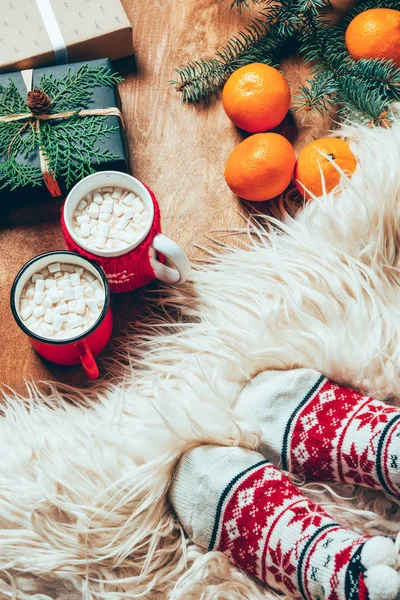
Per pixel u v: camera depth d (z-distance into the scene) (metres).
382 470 0.85
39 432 0.89
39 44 0.92
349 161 0.91
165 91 0.97
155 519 0.87
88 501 0.87
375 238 0.91
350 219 0.91
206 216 0.96
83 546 0.86
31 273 0.85
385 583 0.77
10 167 0.89
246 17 0.98
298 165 0.91
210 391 0.89
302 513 0.85
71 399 0.91
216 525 0.86
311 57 0.95
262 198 0.91
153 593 0.88
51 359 0.89
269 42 0.95
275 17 0.95
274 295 0.91
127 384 0.92
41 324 0.85
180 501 0.87
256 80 0.90
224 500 0.86
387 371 0.89
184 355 0.91
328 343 0.89
